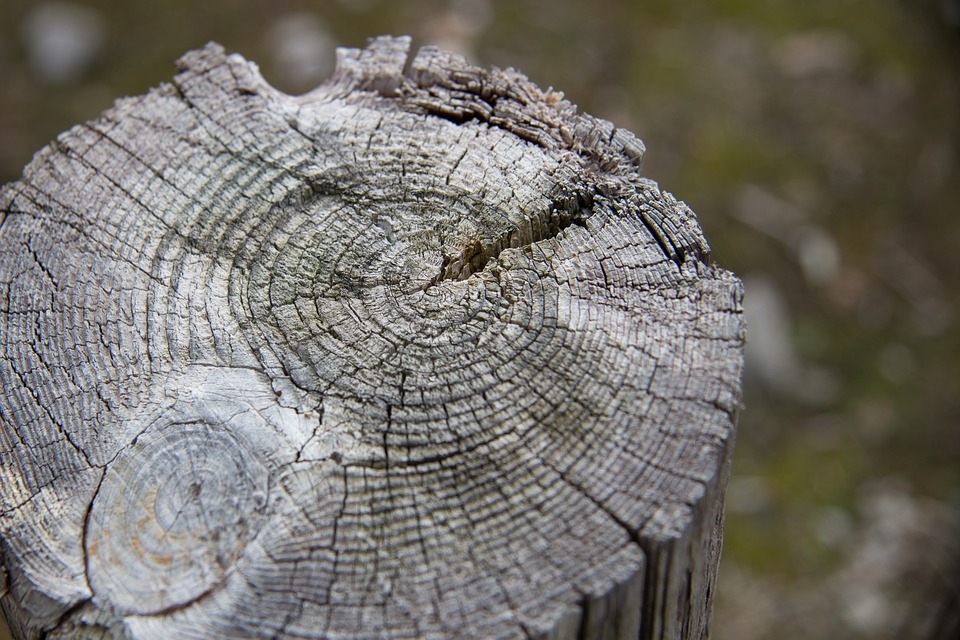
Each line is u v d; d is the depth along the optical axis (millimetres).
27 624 758
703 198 1602
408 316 788
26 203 813
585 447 767
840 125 1720
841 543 1300
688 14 1855
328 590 750
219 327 787
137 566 756
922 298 1536
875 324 1506
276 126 826
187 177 814
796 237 1568
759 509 1321
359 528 756
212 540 757
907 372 1463
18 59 1711
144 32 1764
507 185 812
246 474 765
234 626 747
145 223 807
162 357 783
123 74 1711
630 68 1761
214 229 805
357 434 769
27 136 1619
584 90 1719
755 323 1437
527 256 799
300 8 1796
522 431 769
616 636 762
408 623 745
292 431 770
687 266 797
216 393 776
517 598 747
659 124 1689
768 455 1374
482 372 778
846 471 1364
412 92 837
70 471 770
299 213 808
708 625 835
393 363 780
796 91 1755
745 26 1845
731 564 1274
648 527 754
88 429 775
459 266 800
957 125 1741
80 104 1666
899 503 1337
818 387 1438
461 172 815
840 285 1535
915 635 1209
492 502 759
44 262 802
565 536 755
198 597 751
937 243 1601
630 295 792
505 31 1781
